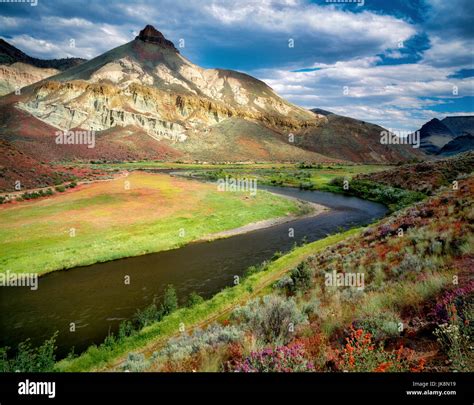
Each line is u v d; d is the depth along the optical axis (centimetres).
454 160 7919
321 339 753
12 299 2316
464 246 1198
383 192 7175
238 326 1007
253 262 3158
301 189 9075
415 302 827
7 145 7000
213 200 6134
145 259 3278
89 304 2239
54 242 3478
